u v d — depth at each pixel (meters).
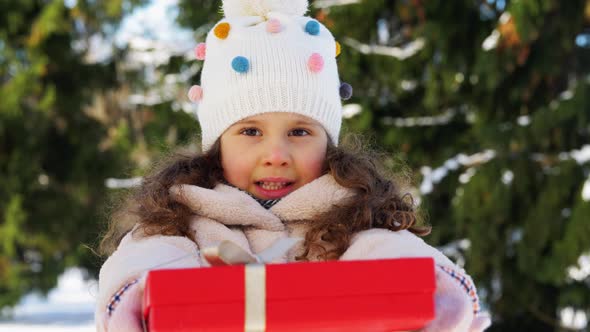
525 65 6.20
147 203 1.85
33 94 9.51
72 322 10.37
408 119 6.77
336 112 2.02
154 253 1.61
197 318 1.24
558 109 5.62
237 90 1.92
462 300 1.51
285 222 1.85
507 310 5.98
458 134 6.73
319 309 1.27
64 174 9.52
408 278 1.28
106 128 10.03
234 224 1.83
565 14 5.98
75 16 10.11
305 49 1.96
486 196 5.66
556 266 5.36
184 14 7.83
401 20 7.09
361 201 1.82
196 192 1.81
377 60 6.72
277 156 1.86
